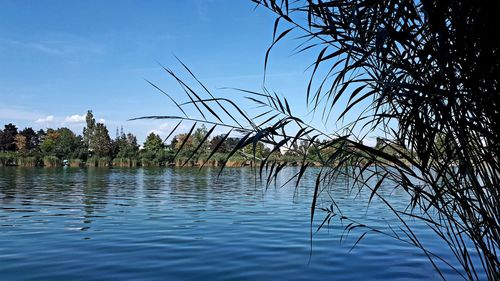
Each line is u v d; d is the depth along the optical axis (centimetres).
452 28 152
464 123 163
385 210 1106
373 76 198
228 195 1695
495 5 136
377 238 729
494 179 174
